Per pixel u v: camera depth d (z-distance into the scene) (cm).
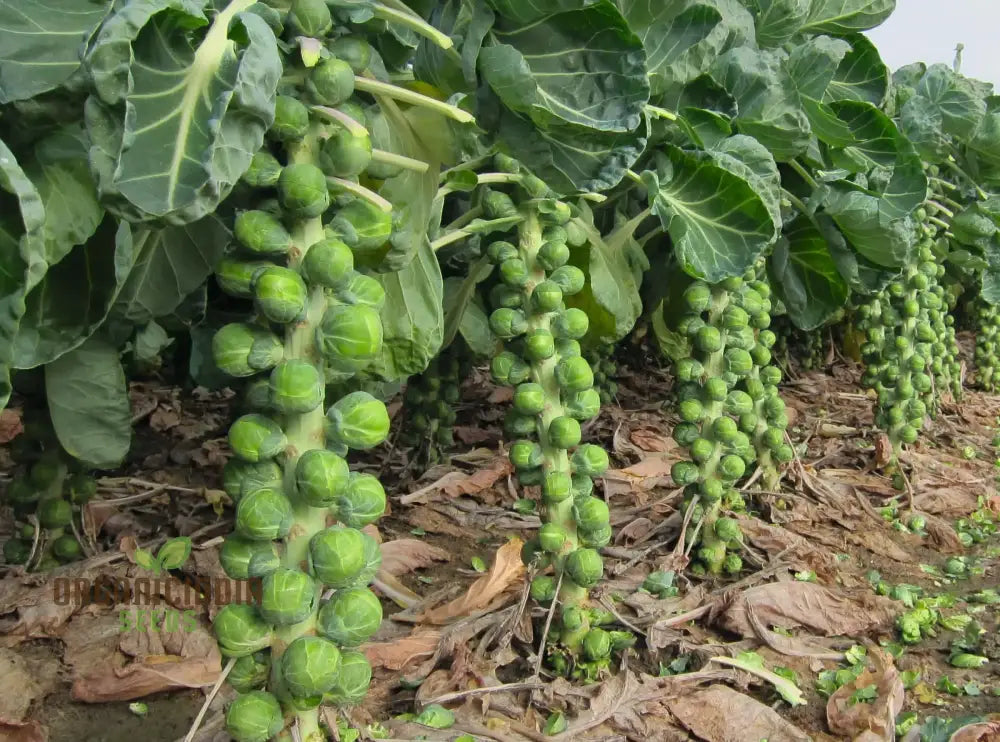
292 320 50
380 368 74
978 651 89
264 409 53
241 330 51
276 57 46
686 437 100
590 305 102
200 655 81
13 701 75
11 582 89
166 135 43
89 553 96
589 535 79
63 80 48
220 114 42
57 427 75
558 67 61
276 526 49
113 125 43
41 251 43
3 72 48
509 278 78
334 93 51
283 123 50
